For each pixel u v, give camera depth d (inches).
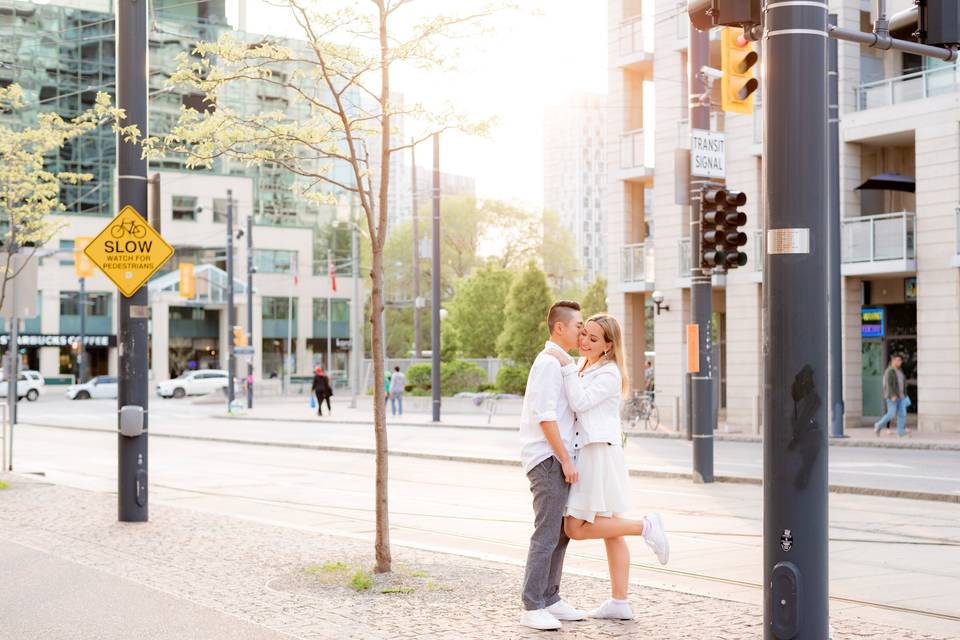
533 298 1931.6
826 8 193.2
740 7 209.9
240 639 234.7
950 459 772.6
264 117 336.5
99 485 660.1
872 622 255.9
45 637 239.3
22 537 401.1
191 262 3009.4
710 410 639.1
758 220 1197.1
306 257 3161.9
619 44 1368.1
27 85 2765.7
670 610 265.4
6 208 641.6
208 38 2655.0
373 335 316.5
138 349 440.8
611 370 252.7
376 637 237.0
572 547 400.8
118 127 436.8
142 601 277.3
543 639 235.0
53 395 2630.4
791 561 186.2
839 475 654.5
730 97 478.6
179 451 990.4
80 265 1636.3
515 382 1708.9
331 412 1776.6
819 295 188.7
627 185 1376.7
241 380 2229.3
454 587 295.1
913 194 1146.7
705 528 448.8
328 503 569.0
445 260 2778.1
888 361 1168.8
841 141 1132.5
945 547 396.8
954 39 258.7
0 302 644.7
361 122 332.8
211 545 378.0
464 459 843.4
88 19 2849.4
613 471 251.9
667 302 1295.5
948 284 1034.1
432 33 312.8
